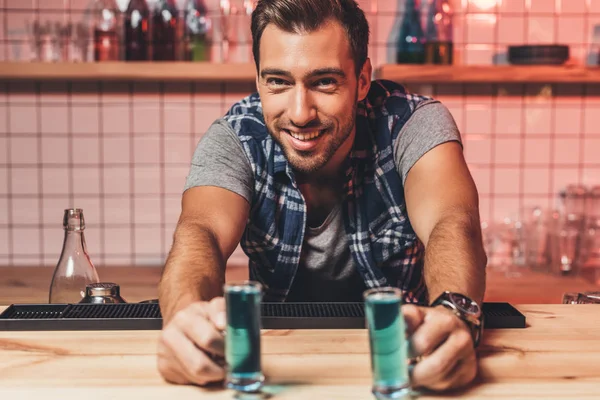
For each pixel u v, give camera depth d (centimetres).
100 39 282
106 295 146
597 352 116
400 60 284
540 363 111
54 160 304
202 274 128
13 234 307
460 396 100
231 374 98
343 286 182
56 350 116
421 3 282
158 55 282
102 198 306
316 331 124
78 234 161
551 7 305
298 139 149
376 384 95
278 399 97
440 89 306
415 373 98
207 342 101
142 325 126
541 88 308
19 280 273
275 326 126
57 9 297
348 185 170
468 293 121
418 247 182
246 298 97
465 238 135
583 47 306
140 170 306
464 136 309
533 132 310
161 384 103
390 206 173
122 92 302
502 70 283
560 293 262
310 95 145
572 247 303
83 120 303
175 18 283
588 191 310
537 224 309
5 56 298
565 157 311
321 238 175
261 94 150
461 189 155
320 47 142
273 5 142
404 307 103
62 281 159
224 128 172
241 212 162
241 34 297
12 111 301
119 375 106
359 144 169
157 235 309
